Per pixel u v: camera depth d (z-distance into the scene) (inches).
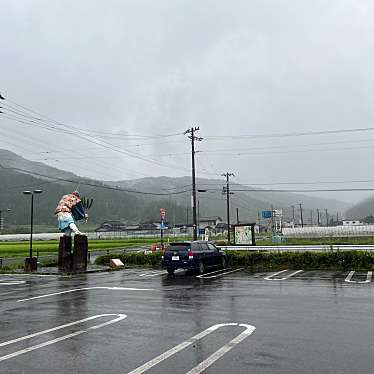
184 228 4141.2
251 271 773.3
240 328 315.0
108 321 350.6
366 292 487.8
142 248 1791.3
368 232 2374.5
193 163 1476.4
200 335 296.0
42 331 318.7
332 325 321.1
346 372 215.2
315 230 2484.0
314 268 806.5
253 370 220.4
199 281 631.8
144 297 482.3
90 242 2470.5
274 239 2111.2
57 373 222.2
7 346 276.5
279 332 300.8
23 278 756.6
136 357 247.3
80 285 622.2
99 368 229.1
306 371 217.6
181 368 225.9
